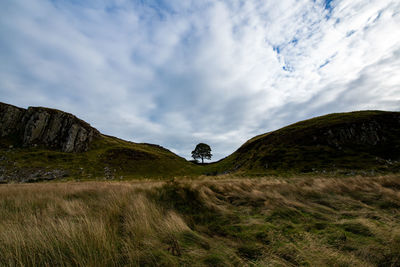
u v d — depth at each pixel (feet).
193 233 12.28
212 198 22.99
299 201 22.17
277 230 13.26
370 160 84.28
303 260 9.23
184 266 8.39
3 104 214.28
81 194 25.29
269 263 9.00
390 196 21.07
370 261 9.01
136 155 202.28
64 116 216.54
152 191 23.03
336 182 31.30
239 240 11.88
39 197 21.62
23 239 8.59
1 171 130.21
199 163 279.08
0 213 14.75
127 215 13.69
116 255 8.37
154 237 10.91
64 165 152.66
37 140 188.44
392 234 11.43
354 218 15.69
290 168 93.76
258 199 22.70
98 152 196.44
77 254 7.80
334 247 10.45
